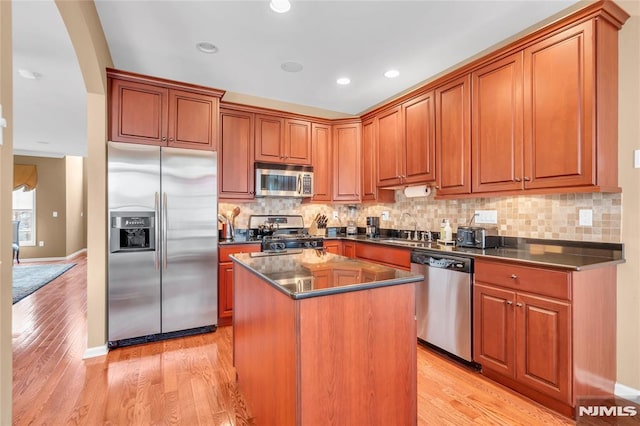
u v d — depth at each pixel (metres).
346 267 1.74
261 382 1.63
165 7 2.21
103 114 2.67
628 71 2.01
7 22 1.02
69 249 7.82
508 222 2.71
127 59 2.96
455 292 2.46
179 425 1.76
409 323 1.50
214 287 3.19
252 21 2.37
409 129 3.36
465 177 2.73
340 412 1.32
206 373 2.33
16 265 6.69
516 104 2.34
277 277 1.49
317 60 2.99
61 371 2.35
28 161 7.25
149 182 2.88
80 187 8.68
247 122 3.78
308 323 1.26
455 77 2.82
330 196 4.29
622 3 2.04
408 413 1.49
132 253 2.82
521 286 2.03
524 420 1.82
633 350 2.00
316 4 2.18
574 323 1.79
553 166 2.12
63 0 1.80
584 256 2.17
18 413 1.86
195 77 3.37
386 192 3.97
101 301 2.65
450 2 2.17
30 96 3.92
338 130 4.27
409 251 2.94
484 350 2.25
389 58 2.94
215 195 3.19
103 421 1.79
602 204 2.13
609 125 2.00
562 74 2.08
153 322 2.91
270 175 3.84
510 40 2.61
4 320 1.01
